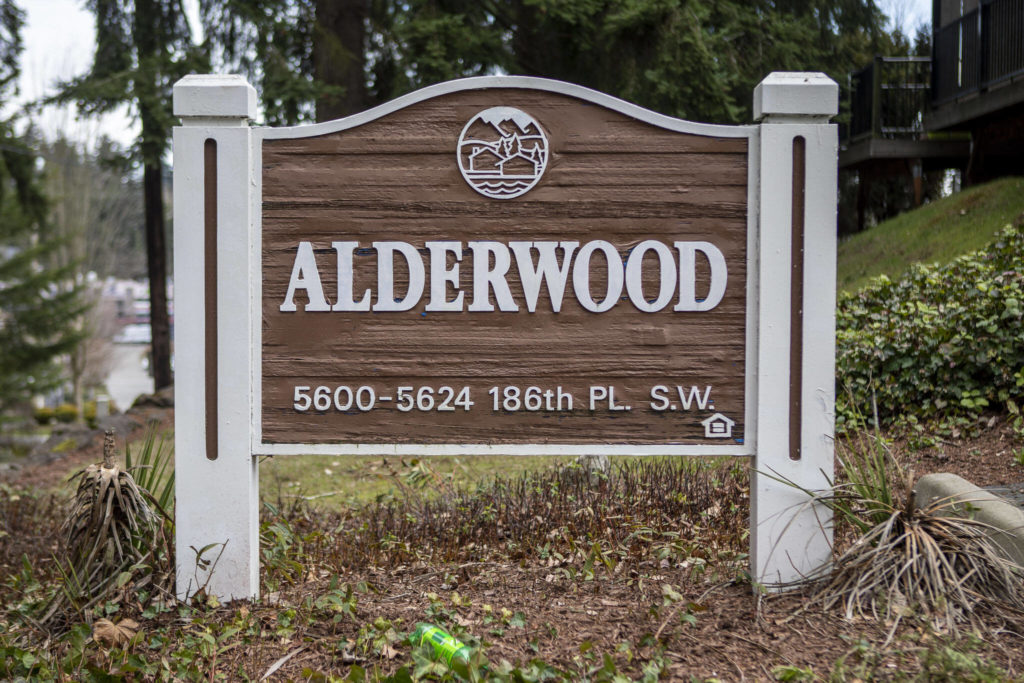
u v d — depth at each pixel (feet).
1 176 55.72
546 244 12.97
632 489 18.71
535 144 12.95
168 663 11.09
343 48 33.99
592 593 13.87
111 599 12.91
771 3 36.83
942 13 41.73
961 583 11.60
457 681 10.22
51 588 15.60
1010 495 14.76
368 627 12.21
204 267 12.80
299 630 12.35
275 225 12.96
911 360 22.72
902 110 44.55
